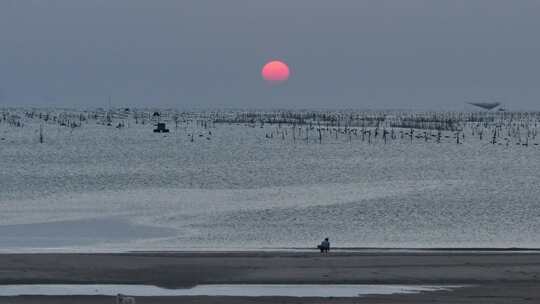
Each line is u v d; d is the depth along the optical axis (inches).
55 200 6560.0
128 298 2578.7
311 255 3649.1
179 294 2866.6
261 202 6382.9
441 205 6171.3
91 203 6353.3
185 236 4758.9
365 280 3083.2
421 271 3240.7
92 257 3526.1
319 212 5738.2
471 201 6437.0
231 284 3024.1
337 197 6678.2
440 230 5073.8
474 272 3223.4
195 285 3009.4
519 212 5880.9
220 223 5270.7
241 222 5305.1
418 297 2827.3
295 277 3132.4
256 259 3503.9
